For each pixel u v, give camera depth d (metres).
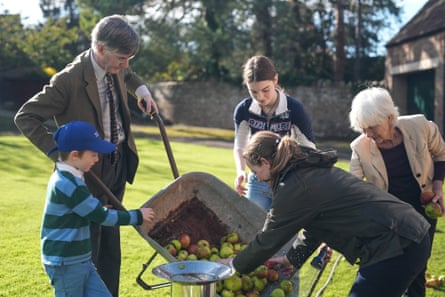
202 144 19.91
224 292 3.53
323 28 28.58
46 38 36.25
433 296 4.88
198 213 4.08
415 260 3.14
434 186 4.10
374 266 3.13
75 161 3.34
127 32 3.63
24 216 7.57
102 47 3.64
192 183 4.07
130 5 26.52
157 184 10.41
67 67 3.89
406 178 4.05
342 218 3.17
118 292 4.43
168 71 31.81
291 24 26.70
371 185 3.31
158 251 3.51
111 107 4.00
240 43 26.30
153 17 27.00
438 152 4.10
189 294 2.99
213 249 3.89
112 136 4.04
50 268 3.35
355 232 3.16
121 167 4.22
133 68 27.06
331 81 24.95
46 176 11.26
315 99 25.14
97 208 3.30
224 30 26.45
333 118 24.84
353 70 28.64
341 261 5.86
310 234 3.43
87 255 3.43
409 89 23.72
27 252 5.92
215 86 28.16
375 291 3.11
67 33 36.78
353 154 4.13
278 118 4.65
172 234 3.94
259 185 4.75
